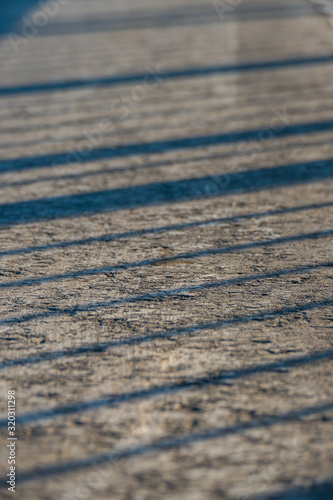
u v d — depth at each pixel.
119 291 3.01
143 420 2.11
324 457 1.93
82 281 3.12
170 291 2.99
